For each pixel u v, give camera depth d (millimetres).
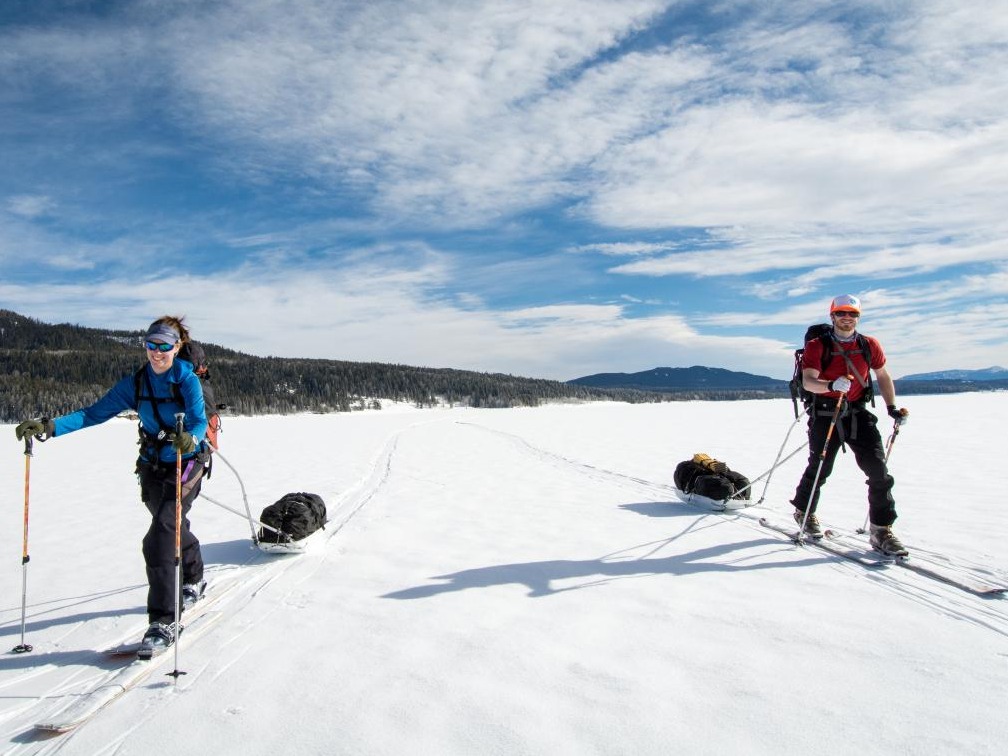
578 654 3182
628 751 2303
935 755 2221
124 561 5418
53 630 3746
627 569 4656
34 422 3439
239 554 5438
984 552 4785
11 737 2531
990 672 2840
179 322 3699
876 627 3395
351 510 7609
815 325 4945
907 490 7688
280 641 3441
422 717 2588
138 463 3572
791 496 7543
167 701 2781
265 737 2465
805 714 2531
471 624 3645
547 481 9891
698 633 3400
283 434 29219
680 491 7375
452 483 9922
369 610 3930
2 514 8062
